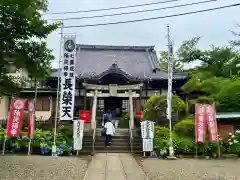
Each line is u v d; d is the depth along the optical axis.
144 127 15.55
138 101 28.23
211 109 15.36
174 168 11.51
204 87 24.84
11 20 9.47
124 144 17.70
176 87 29.38
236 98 21.28
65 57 16.62
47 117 28.84
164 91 28.72
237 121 17.66
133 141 17.89
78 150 16.25
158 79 27.86
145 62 33.75
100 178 9.41
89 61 33.84
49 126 22.53
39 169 10.63
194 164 12.70
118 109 28.72
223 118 17.52
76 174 9.93
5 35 9.68
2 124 22.95
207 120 15.27
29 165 11.50
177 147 15.61
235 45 32.69
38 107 29.05
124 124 24.64
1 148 16.16
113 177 9.61
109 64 33.12
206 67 33.97
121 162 13.05
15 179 8.74
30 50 10.46
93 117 20.56
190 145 15.68
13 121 15.02
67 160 13.36
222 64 32.53
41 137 16.44
